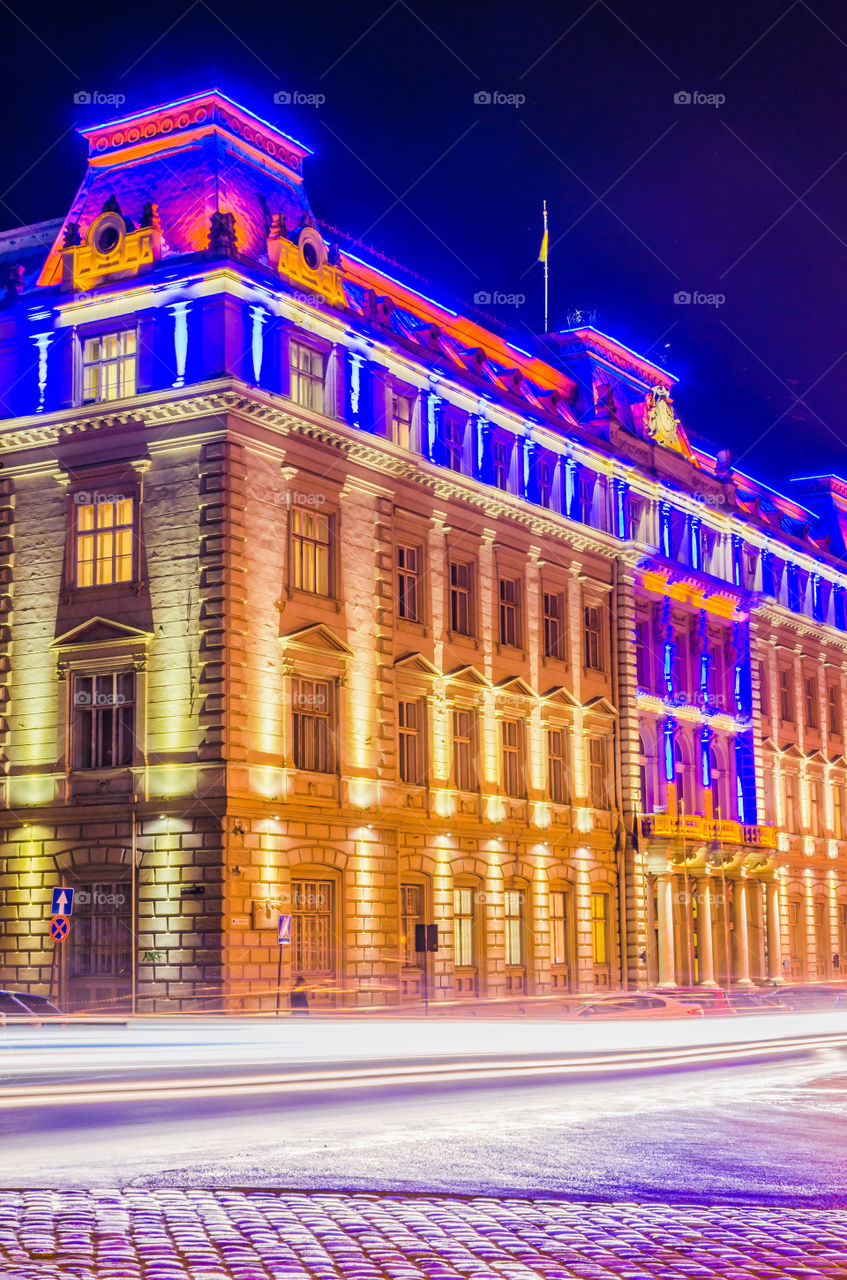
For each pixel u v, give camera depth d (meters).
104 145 46.56
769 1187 11.79
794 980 74.50
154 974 40.47
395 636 48.06
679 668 67.31
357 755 45.47
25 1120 16.48
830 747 82.19
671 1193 11.49
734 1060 28.59
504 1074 24.34
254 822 41.06
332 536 45.59
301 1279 8.27
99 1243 9.09
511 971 52.62
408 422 49.84
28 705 44.34
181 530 42.12
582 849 57.34
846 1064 27.19
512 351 59.38
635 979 58.75
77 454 44.31
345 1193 11.25
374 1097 19.66
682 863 61.69
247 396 41.88
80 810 42.59
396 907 46.50
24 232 50.53
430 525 50.34
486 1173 12.41
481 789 51.72
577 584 59.00
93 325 44.47
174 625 41.81
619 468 62.06
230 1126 15.88
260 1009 40.19
